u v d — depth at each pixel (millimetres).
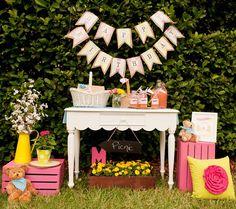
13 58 3246
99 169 2914
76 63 3266
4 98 3191
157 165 3578
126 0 3268
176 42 3234
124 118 2748
